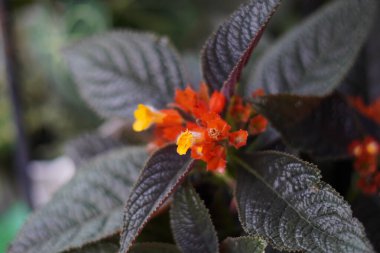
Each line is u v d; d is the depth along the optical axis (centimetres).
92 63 68
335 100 61
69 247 58
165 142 59
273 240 51
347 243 49
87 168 65
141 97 65
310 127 59
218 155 53
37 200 117
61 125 128
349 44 63
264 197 53
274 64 66
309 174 51
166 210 60
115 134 80
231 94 55
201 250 55
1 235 111
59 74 121
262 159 55
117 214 62
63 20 124
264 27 52
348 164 65
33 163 120
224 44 54
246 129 57
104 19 122
